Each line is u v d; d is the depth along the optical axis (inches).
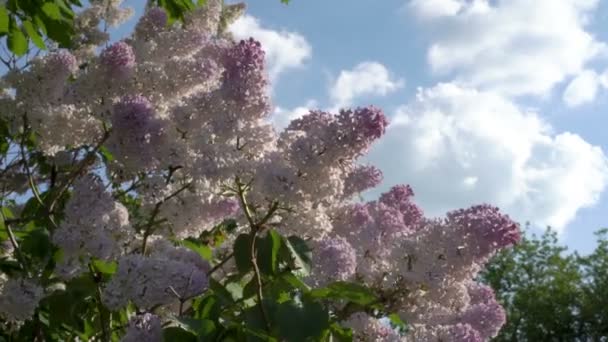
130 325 109.0
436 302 130.3
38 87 158.4
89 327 137.4
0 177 197.2
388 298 128.3
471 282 152.3
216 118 130.3
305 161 119.5
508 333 1390.3
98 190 125.3
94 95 151.3
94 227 124.4
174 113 135.1
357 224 141.2
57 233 123.2
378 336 125.3
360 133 119.1
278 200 121.8
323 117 134.9
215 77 154.0
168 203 141.9
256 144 130.3
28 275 132.9
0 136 189.6
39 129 153.6
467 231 123.5
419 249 127.2
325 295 112.7
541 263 1402.6
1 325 148.8
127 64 149.6
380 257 137.6
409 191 160.7
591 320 1362.0
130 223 140.8
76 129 154.4
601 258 1387.8
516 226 123.7
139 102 134.5
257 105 133.2
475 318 133.9
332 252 128.3
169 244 144.9
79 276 128.8
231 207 145.3
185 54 168.9
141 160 134.2
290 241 121.3
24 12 160.6
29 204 167.0
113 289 107.7
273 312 108.7
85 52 274.8
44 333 146.4
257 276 113.7
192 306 123.2
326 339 112.8
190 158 130.8
